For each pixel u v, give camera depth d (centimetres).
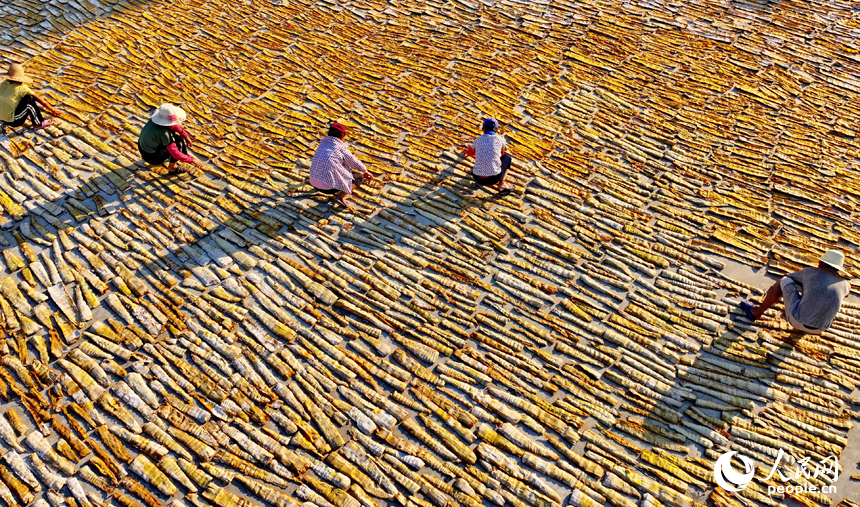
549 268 638
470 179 750
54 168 720
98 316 565
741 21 1027
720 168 768
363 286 609
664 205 719
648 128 832
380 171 756
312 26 1041
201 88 880
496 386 529
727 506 452
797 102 868
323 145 659
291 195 712
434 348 555
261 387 517
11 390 505
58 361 526
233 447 478
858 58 938
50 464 462
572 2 1092
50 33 983
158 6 1070
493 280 626
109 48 954
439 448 484
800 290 546
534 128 829
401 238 665
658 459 480
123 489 454
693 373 541
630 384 532
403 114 853
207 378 520
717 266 641
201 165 746
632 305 600
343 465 471
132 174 723
